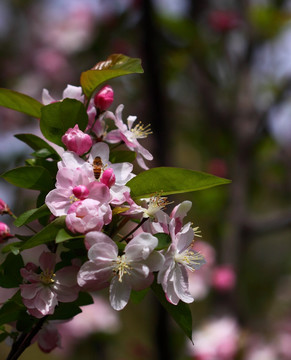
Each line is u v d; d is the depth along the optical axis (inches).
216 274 204.1
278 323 248.4
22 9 309.4
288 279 284.7
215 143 241.8
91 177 76.2
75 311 82.7
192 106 252.8
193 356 198.2
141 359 222.8
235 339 201.5
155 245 72.7
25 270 77.1
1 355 195.6
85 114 83.4
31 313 75.9
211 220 226.5
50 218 77.0
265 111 224.1
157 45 195.9
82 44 267.9
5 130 285.6
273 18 231.8
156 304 165.8
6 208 88.2
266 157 245.8
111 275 73.2
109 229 77.7
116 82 235.0
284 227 205.3
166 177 77.7
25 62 299.0
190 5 246.7
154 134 184.2
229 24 236.8
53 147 88.0
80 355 235.6
